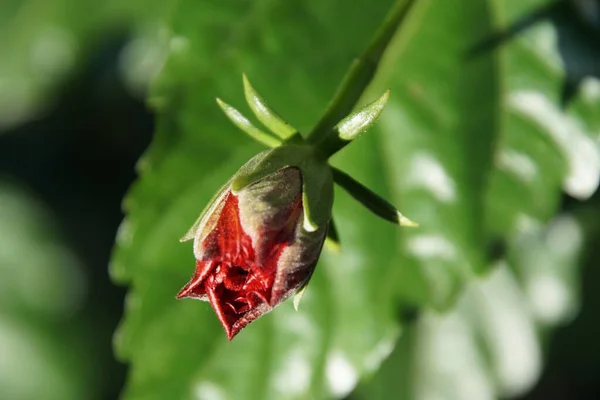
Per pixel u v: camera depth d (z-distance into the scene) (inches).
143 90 18.8
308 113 15.4
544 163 15.4
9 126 20.1
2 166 20.6
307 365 15.2
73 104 19.2
